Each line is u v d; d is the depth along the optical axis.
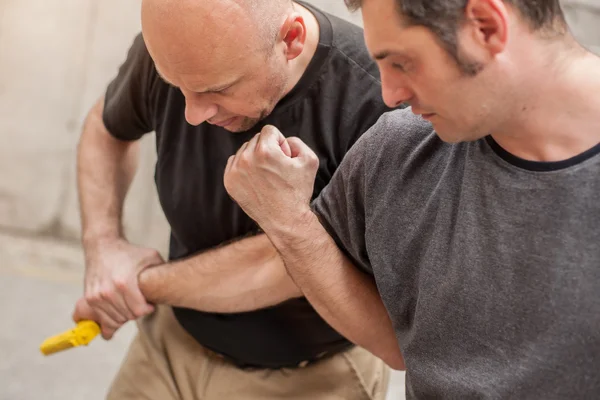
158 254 1.46
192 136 1.30
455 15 0.72
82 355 2.60
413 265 0.97
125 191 1.55
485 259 0.85
